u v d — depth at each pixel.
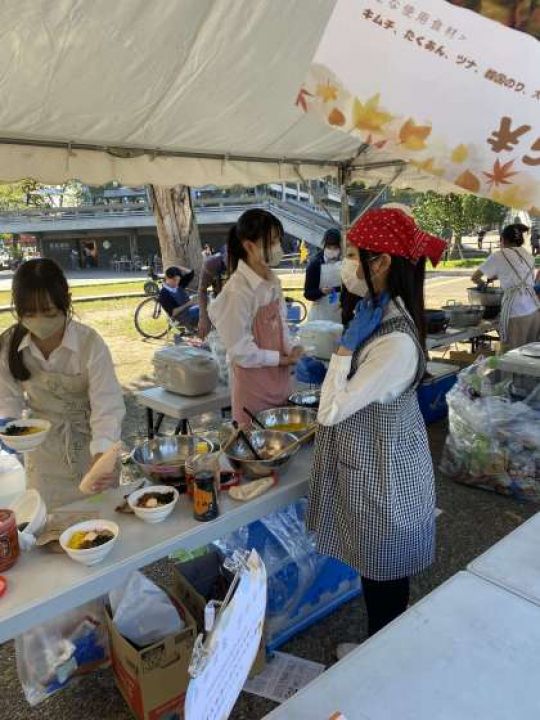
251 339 2.40
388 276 1.51
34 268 1.65
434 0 1.13
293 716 0.90
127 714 1.81
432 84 1.24
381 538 1.60
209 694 0.66
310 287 4.75
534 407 3.43
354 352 1.54
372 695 0.93
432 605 1.16
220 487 1.71
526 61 1.13
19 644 1.83
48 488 1.94
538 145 1.24
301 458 1.97
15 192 20.64
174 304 7.70
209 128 3.21
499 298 5.01
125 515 1.60
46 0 1.73
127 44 2.07
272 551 2.12
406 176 5.19
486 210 22.64
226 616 0.69
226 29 2.10
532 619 1.11
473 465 3.33
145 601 1.79
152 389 3.31
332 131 3.70
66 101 2.48
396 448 1.58
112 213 28.92
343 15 1.22
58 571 1.35
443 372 4.49
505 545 1.38
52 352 1.82
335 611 2.29
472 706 0.91
